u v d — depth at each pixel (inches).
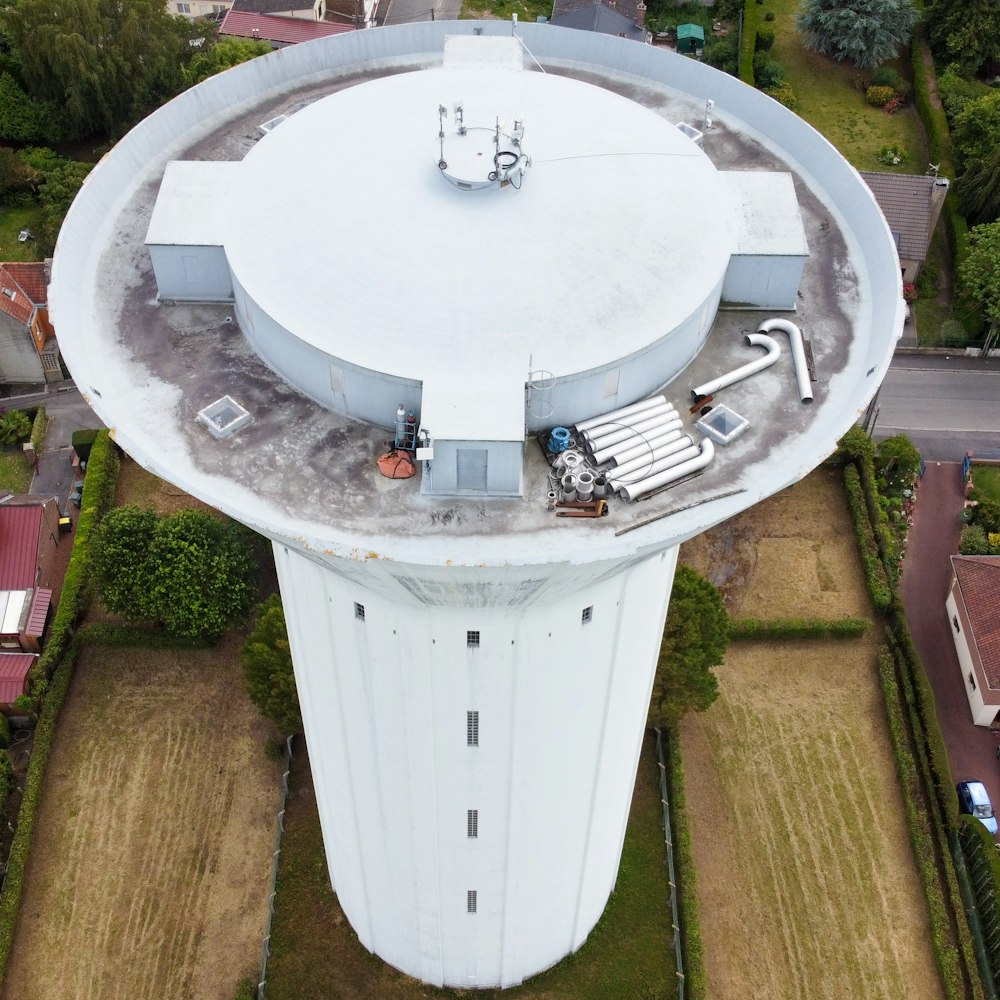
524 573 940.6
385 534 966.4
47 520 2308.1
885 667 2145.7
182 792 1951.3
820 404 1110.4
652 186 1145.4
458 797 1332.4
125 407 1082.7
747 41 3666.3
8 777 1948.8
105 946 1755.7
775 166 1379.2
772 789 1980.8
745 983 1736.0
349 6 3823.8
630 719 1392.7
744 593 2305.6
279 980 1705.2
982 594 2186.3
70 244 1208.2
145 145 1353.3
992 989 1738.4
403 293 1027.3
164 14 3366.1
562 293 1034.7
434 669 1161.4
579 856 1515.7
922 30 3695.9
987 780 2053.4
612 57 1519.4
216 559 2080.5
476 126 1171.9
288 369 1082.7
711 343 1164.5
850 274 1253.7
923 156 3398.1
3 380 2723.9
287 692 1898.4
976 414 2723.9
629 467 1010.1
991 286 2758.4
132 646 2166.6
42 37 3120.1
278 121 1407.5
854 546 2394.2
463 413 946.7
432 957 1628.9
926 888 1830.7
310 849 1859.0
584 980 1706.4
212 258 1147.3
